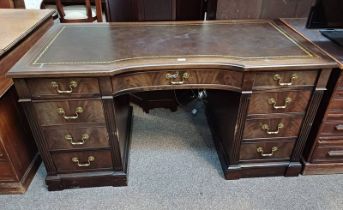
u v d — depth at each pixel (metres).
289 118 1.36
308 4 1.75
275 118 1.36
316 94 1.27
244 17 1.86
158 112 2.14
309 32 1.50
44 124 1.27
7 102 1.34
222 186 1.50
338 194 1.45
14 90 1.40
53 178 1.43
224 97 1.55
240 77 1.21
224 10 1.85
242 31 1.53
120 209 1.38
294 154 1.48
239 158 1.49
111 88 1.19
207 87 1.28
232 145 1.43
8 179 1.41
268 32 1.51
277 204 1.40
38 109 1.22
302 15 1.80
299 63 1.17
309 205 1.40
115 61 1.18
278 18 1.76
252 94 1.27
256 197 1.44
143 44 1.36
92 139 1.34
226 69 1.21
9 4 2.15
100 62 1.17
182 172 1.59
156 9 1.86
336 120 1.36
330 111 1.33
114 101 1.31
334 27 1.30
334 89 1.26
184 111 2.15
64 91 1.18
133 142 1.83
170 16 1.89
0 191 1.44
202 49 1.30
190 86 1.27
